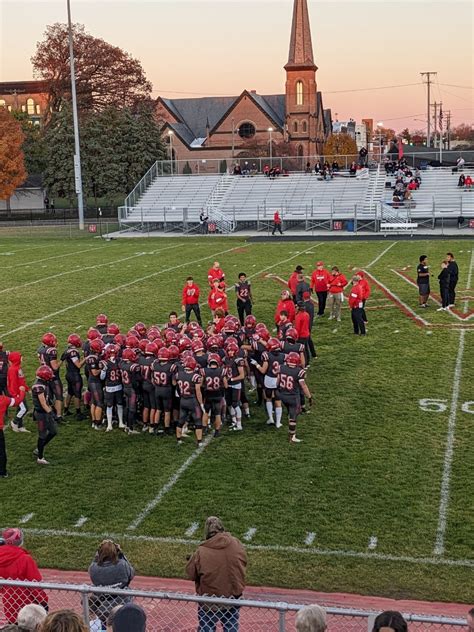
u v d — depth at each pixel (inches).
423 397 629.6
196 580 291.0
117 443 554.9
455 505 437.7
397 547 392.8
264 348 625.9
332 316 924.0
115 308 999.6
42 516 439.2
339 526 416.2
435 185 2070.6
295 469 494.6
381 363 730.8
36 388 506.3
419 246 1573.6
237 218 2015.3
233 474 489.7
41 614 228.4
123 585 292.2
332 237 1775.3
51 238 1942.7
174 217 2042.3
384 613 199.2
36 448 547.5
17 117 3462.1
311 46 4175.7
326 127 4909.0
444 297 951.6
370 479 476.1
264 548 394.6
